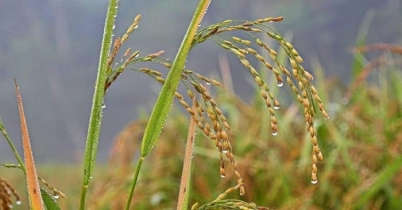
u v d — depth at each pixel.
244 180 2.36
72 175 6.80
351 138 2.51
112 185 2.57
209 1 0.98
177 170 2.68
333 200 2.17
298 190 2.26
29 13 25.75
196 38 0.98
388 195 2.07
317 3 24.75
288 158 2.44
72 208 3.11
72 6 25.08
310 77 0.94
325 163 2.27
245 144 2.52
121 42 1.00
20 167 1.03
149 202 2.60
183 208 1.06
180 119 2.83
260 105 2.86
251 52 0.96
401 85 2.59
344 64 23.03
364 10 24.45
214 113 0.96
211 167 2.49
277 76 0.95
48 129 28.91
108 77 1.00
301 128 2.57
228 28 0.97
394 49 2.23
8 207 1.04
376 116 2.59
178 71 0.99
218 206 1.00
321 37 24.30
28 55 28.80
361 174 2.21
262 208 1.03
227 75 3.00
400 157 1.75
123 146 2.74
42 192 1.01
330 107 2.66
